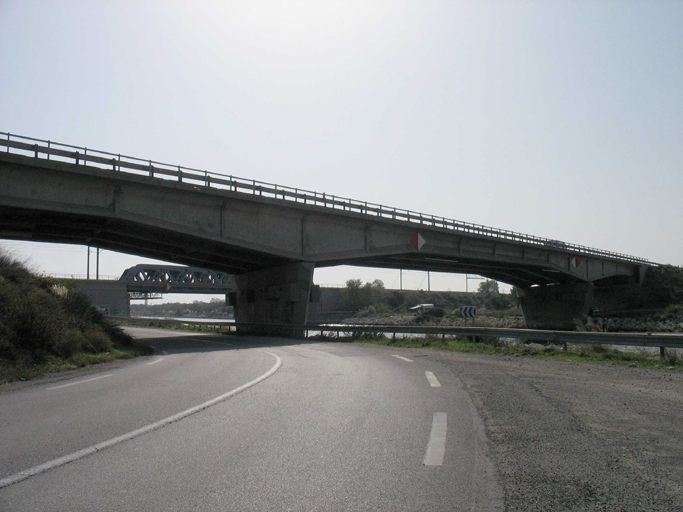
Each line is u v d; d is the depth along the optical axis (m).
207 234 35.06
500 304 123.19
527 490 4.39
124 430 6.65
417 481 4.63
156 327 65.94
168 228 32.97
